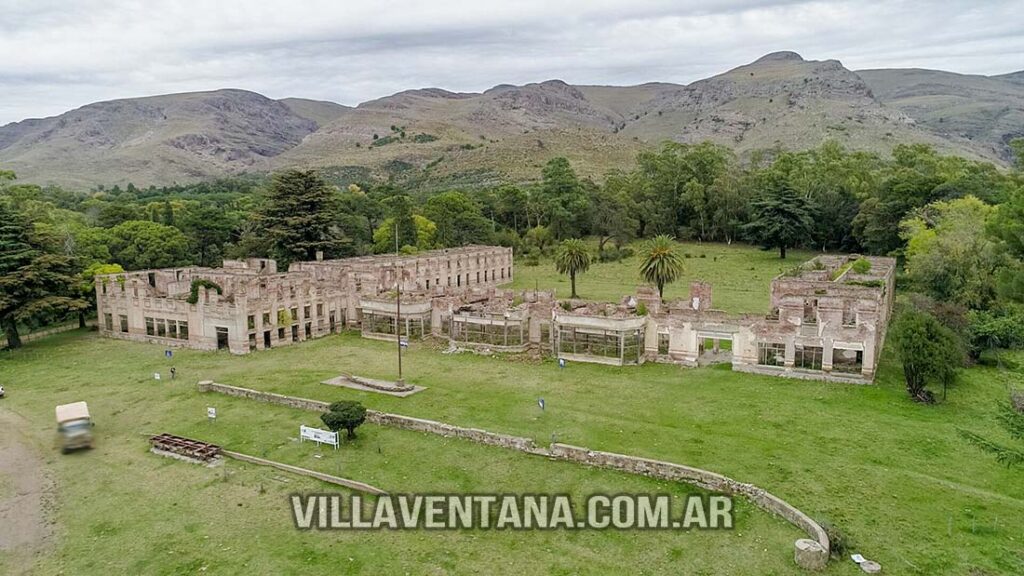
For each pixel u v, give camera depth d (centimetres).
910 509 3588
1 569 3225
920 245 9388
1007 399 5384
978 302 7575
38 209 11794
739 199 15875
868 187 14125
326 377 6344
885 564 3088
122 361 7150
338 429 4619
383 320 8012
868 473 4028
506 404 5462
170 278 8731
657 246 9175
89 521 3669
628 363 6656
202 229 13238
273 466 4322
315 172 12812
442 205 15512
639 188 17425
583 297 10469
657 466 4069
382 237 14062
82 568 3225
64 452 4634
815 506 3631
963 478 3991
